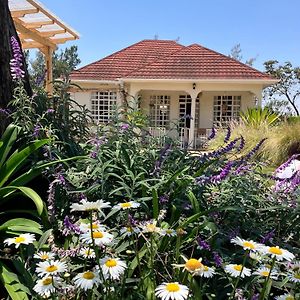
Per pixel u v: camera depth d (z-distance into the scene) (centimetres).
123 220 161
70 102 271
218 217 170
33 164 192
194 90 1323
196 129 1400
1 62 227
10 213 204
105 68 1522
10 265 157
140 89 1335
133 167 193
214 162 204
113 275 109
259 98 1311
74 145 232
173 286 100
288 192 190
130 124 241
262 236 157
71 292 123
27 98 213
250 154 217
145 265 137
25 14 624
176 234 138
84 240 121
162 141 236
